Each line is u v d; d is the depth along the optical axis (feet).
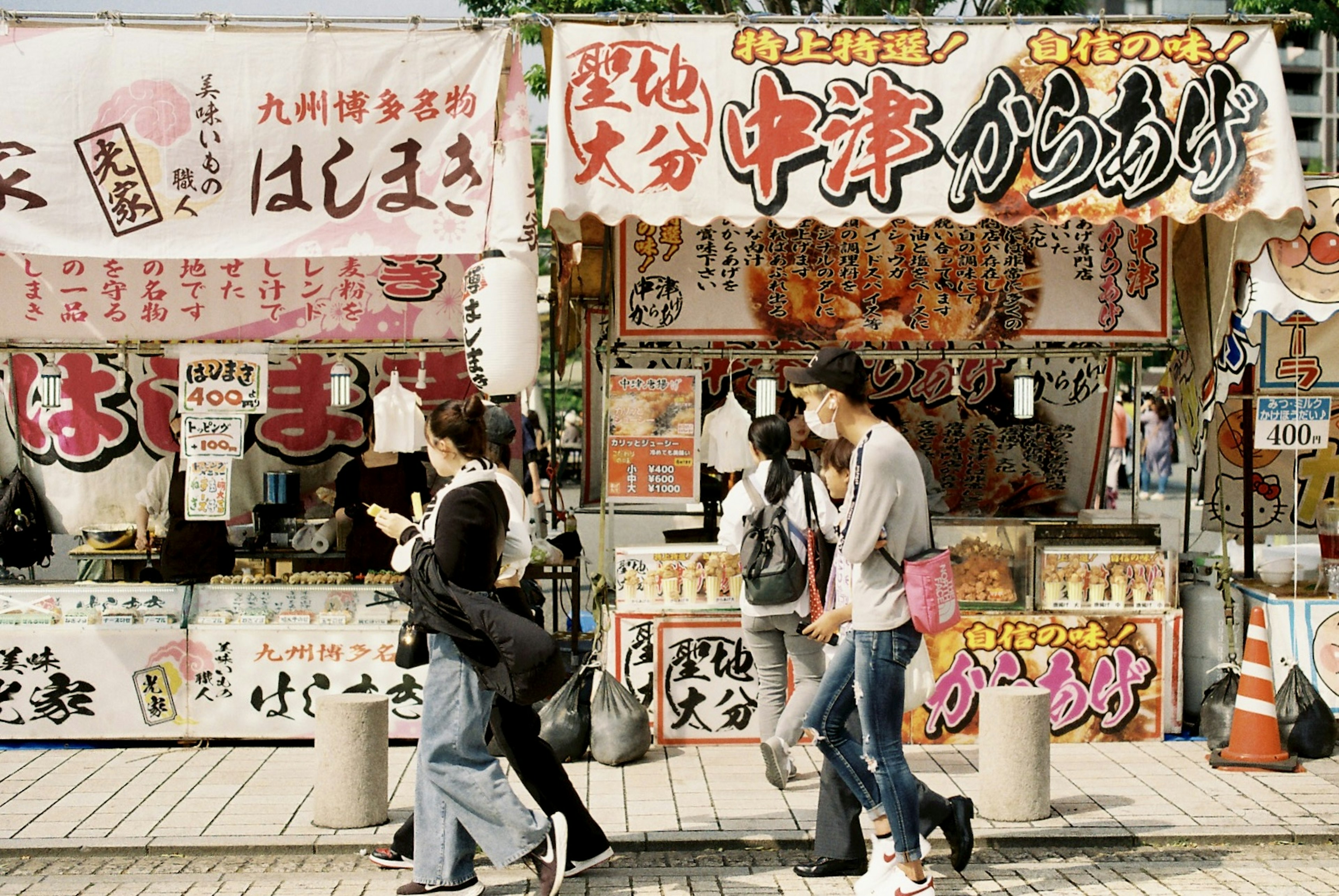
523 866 17.30
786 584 19.84
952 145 20.42
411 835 16.88
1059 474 31.27
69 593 22.89
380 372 27.14
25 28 20.34
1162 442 72.13
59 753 22.40
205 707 22.79
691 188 20.31
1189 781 20.68
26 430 26.27
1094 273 24.27
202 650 22.80
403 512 24.63
